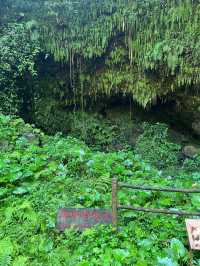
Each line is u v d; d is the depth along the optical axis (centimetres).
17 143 756
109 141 1176
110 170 683
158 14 992
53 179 629
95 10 1059
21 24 1041
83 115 1203
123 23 1026
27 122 1129
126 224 508
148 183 631
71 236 488
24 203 550
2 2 1084
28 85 1096
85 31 1060
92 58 1091
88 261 441
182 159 1086
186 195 582
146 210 471
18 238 495
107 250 452
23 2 1102
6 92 1030
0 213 548
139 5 1016
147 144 1026
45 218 528
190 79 978
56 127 1172
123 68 1083
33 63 1018
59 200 570
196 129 1155
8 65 1003
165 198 572
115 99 1188
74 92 1152
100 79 1122
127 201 548
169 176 762
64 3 1084
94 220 503
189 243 433
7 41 1010
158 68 1013
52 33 1063
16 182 620
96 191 591
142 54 1022
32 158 688
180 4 960
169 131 1209
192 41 939
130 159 764
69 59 1092
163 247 462
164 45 957
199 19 943
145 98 1062
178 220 517
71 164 685
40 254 471
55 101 1164
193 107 1099
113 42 1063
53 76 1127
